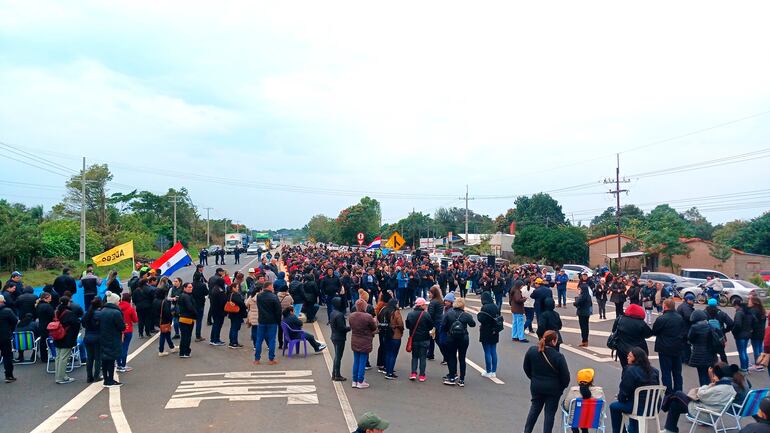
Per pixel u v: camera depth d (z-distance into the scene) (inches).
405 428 342.3
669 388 406.0
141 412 371.6
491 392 432.8
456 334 439.2
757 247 2529.5
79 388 433.4
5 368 452.4
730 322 491.5
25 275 1455.5
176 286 646.5
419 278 986.7
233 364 521.7
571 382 481.1
